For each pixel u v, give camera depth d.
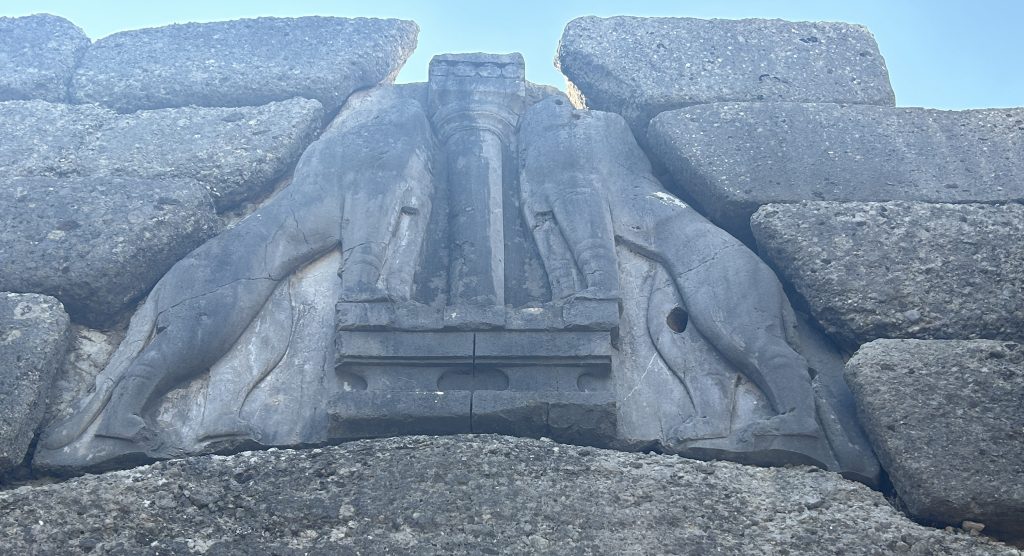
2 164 5.47
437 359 4.60
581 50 6.08
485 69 5.87
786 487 4.28
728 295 4.84
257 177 5.51
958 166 5.49
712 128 5.60
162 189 5.27
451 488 4.12
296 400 4.60
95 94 5.91
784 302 4.87
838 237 5.07
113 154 5.53
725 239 5.07
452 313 4.67
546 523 4.02
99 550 3.85
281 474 4.18
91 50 6.11
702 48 6.07
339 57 6.04
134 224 5.07
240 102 5.91
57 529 3.91
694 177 5.42
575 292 4.94
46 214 5.11
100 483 4.11
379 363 4.60
